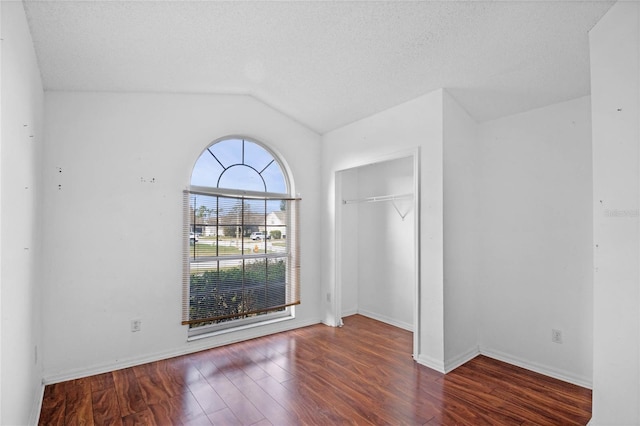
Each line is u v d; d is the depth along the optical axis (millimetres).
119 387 2402
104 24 1861
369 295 4328
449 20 2049
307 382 2500
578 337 2533
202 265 3207
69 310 2525
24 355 1711
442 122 2756
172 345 2977
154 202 2920
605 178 1712
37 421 1962
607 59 1710
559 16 1883
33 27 1756
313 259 4031
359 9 2002
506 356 2947
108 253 2699
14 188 1436
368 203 4352
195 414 2072
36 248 2160
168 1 1759
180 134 3080
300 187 3930
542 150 2779
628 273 1580
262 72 2838
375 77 2811
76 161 2592
